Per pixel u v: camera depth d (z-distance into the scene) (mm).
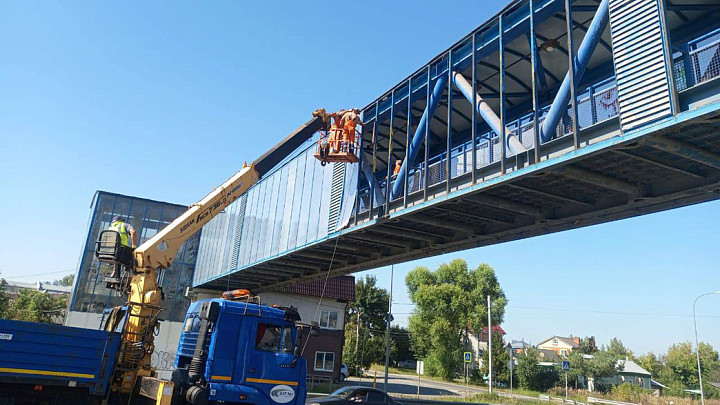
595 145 10000
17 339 8586
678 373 78562
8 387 8656
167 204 38094
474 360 67375
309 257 24125
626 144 9508
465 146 15625
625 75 9531
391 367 75062
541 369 59312
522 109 19922
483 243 18328
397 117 22172
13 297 59750
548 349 96375
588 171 11586
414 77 17438
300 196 23703
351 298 40500
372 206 17766
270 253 25766
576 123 10539
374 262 23219
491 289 63406
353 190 18953
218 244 34469
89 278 34469
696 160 9898
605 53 16328
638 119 9125
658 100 8820
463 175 13977
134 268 11953
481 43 14602
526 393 49625
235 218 32500
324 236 20453
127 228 12414
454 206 15047
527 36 15867
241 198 32219
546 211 14891
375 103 19516
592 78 17156
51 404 9023
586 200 13688
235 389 9742
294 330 10758
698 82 8852
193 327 11320
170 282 37438
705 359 78125
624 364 69125
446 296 61125
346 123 17312
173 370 10773
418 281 64375
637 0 9555
